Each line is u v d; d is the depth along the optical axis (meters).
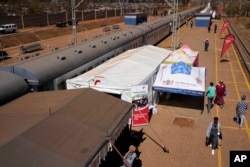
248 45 37.25
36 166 6.76
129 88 13.87
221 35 49.34
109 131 8.69
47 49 40.09
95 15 77.94
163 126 14.66
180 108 16.92
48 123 8.37
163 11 105.50
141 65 17.02
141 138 13.41
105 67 16.42
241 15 89.88
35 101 10.70
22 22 54.19
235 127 14.52
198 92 15.16
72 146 7.66
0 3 71.44
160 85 15.91
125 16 71.25
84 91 10.82
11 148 7.14
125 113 10.09
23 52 37.25
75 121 8.73
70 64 15.46
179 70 16.14
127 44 24.28
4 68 13.30
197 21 63.19
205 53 33.56
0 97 10.87
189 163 11.48
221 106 17.02
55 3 99.44
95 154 7.57
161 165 11.32
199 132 14.03
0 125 8.52
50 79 13.68
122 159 10.49
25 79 12.97
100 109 9.88
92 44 19.41
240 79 22.97
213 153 12.12
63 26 58.56
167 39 44.81
